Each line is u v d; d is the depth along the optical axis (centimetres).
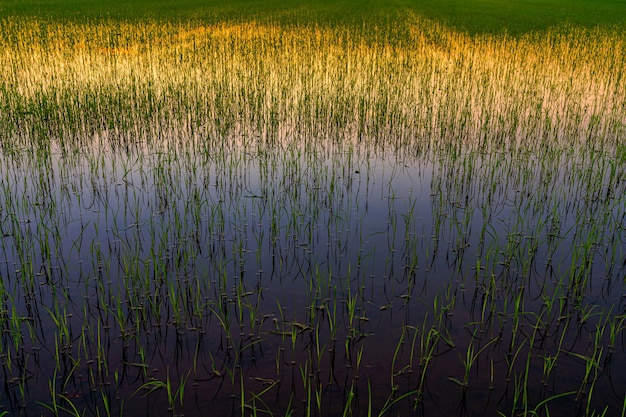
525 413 321
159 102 973
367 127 920
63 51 1552
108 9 3069
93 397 350
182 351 394
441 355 392
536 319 434
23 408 339
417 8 3694
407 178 736
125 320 426
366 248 548
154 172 718
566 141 885
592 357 386
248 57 1502
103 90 1077
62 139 830
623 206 646
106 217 607
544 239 564
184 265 498
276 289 476
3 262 506
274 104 1023
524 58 1609
